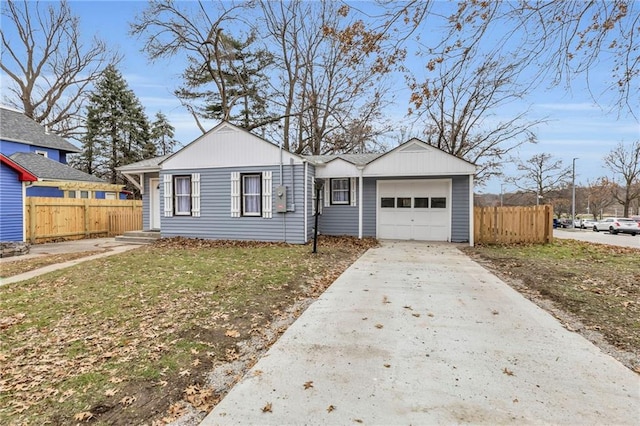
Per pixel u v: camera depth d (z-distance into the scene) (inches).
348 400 103.5
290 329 162.2
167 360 132.2
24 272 294.5
